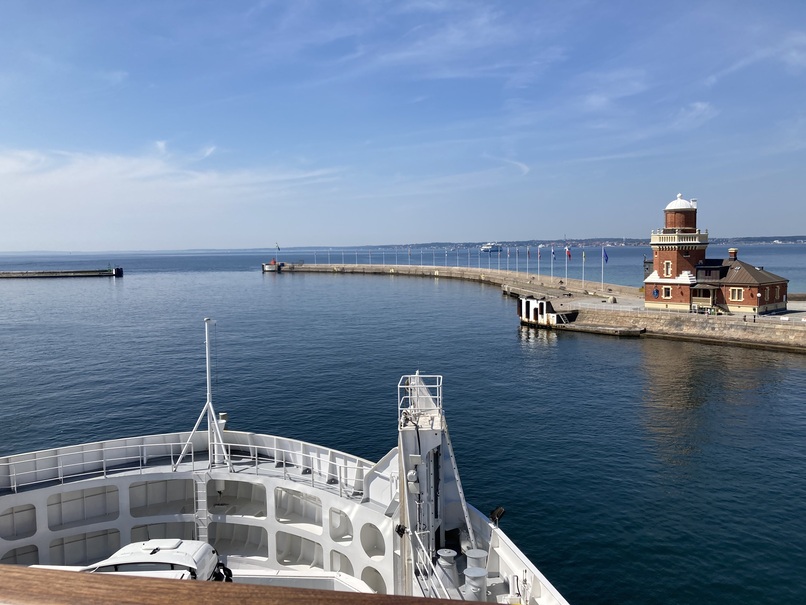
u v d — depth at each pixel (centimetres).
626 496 4178
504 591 2038
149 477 2608
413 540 2006
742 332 9988
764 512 3931
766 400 6625
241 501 2825
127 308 16525
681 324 10706
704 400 6662
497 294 19000
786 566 3297
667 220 11562
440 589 1891
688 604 2997
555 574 3262
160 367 8550
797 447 5147
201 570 1983
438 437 2159
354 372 8000
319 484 2561
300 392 7000
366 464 2584
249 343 10394
